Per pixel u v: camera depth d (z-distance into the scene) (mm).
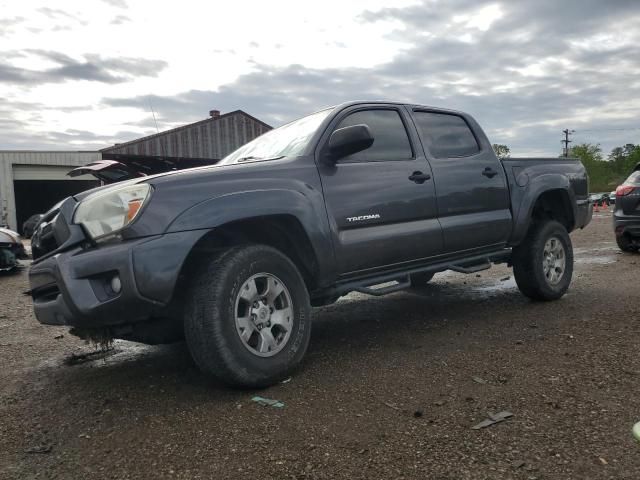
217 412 2979
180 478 2291
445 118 4992
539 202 5723
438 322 4867
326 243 3709
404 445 2465
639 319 4539
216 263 3217
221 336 3111
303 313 3553
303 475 2248
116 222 3062
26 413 3193
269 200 3434
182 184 3209
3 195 31234
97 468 2430
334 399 3074
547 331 4320
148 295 2975
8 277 10156
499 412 2775
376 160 4234
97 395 3434
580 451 2340
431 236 4391
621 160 106562
